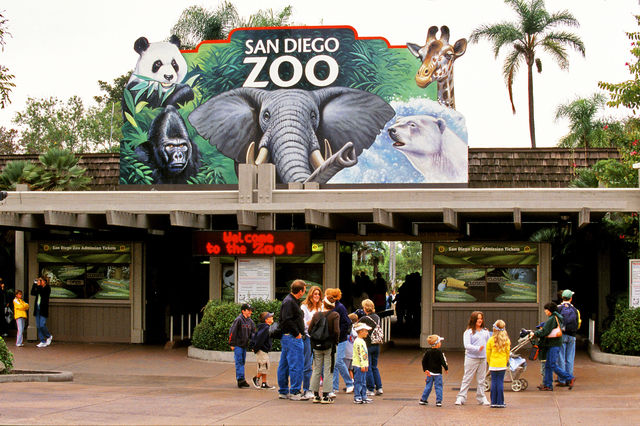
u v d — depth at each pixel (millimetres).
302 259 20734
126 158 22547
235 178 22141
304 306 13562
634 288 17250
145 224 18875
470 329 12742
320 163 21875
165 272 23094
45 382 14992
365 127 21859
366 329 12742
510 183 23000
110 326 21594
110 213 17656
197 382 15391
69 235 22219
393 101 21828
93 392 13469
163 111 22516
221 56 22438
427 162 21641
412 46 21922
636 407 12188
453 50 21797
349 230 19812
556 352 14305
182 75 22547
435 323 20500
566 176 22953
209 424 10195
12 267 24281
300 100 22047
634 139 20828
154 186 22391
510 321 20234
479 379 12734
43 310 20734
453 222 17094
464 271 20484
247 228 18641
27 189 20766
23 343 21312
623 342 17062
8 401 11898
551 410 11914
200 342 18578
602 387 14484
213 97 22375
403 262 60031
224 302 18859
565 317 14727
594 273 22250
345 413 11438
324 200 17484
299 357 12695
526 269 20297
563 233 21203
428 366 12477
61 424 9844
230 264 20734
